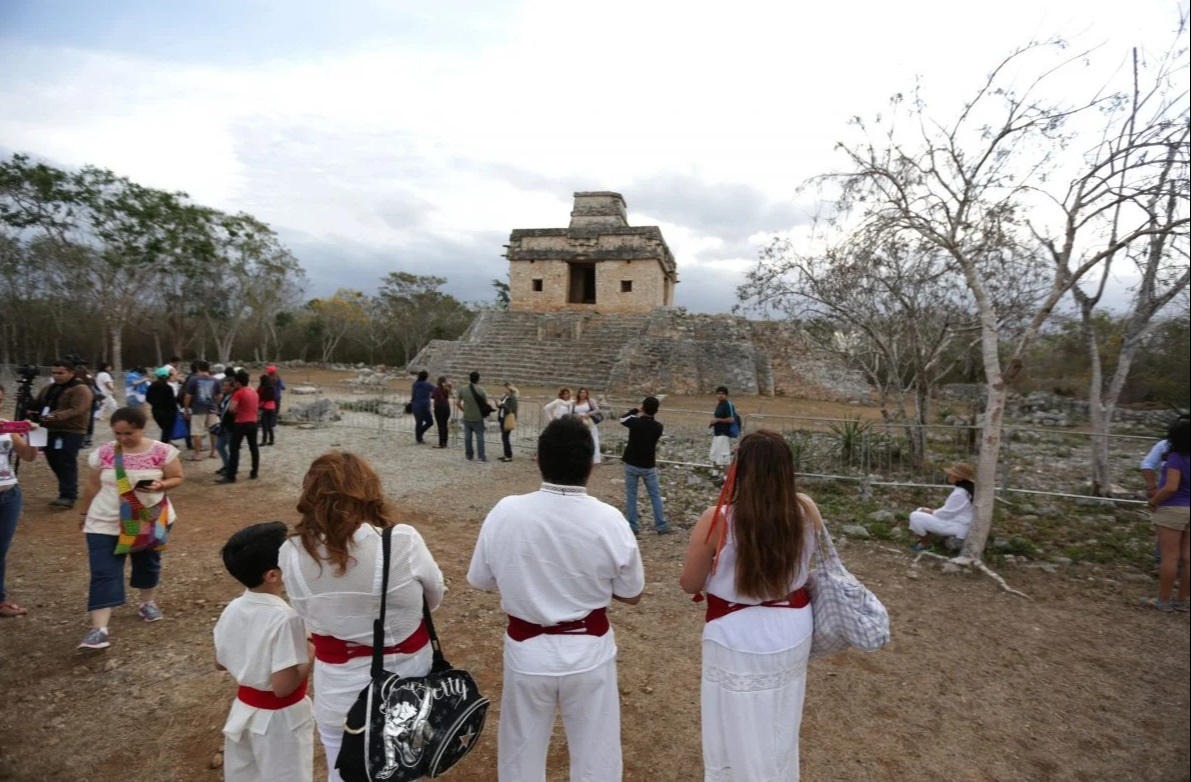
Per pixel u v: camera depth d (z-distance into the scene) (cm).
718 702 254
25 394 985
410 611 237
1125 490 956
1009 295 916
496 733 364
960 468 679
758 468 243
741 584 245
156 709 378
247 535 247
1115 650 480
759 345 2983
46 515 745
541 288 3609
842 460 1064
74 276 2900
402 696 219
